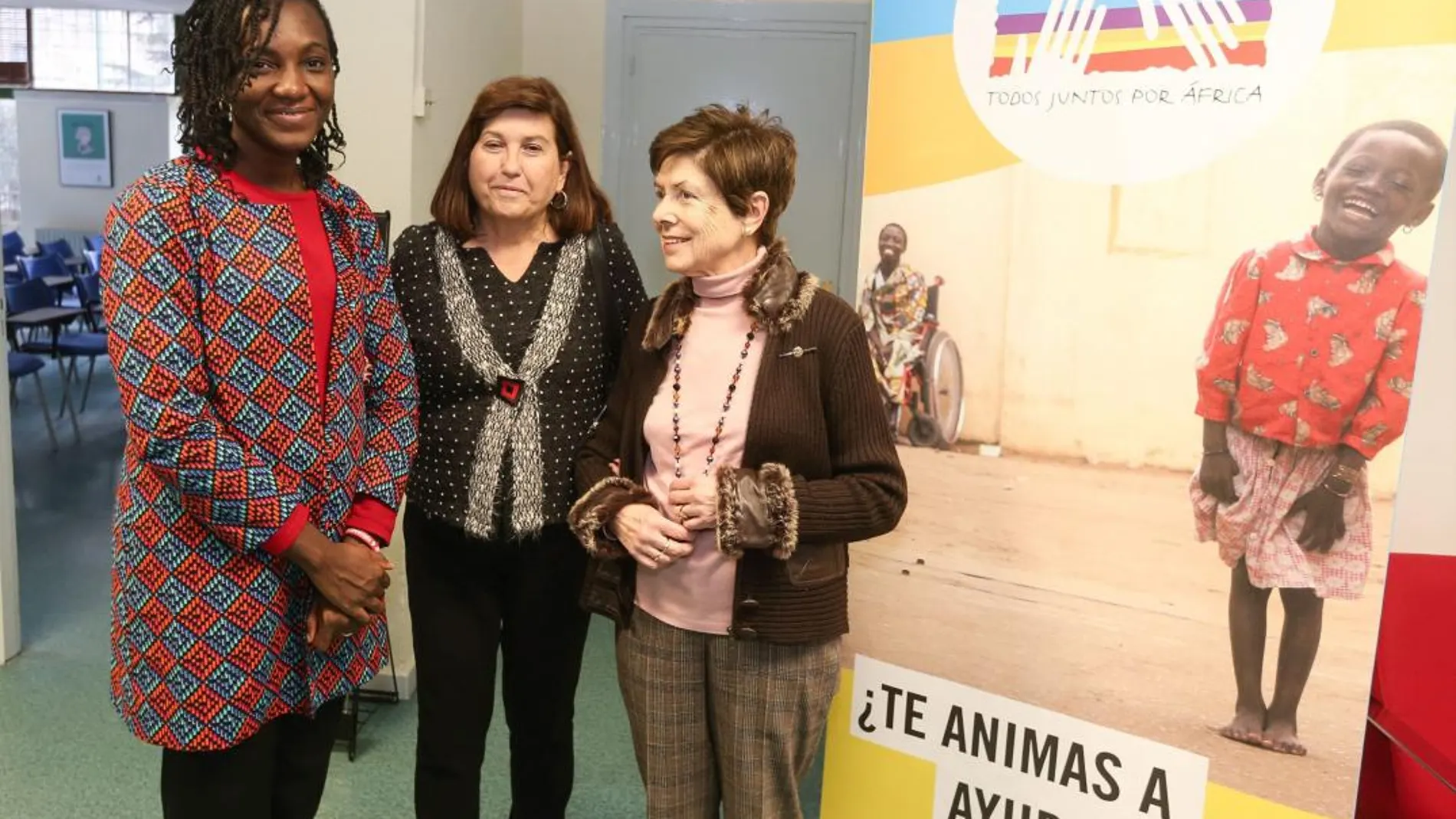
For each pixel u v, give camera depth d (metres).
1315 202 1.49
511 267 1.84
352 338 1.52
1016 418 1.78
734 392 1.56
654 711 1.67
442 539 1.84
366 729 2.87
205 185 1.38
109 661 3.26
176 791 1.49
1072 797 1.79
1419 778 1.84
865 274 1.93
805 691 1.60
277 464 1.42
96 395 7.68
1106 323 1.68
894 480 1.56
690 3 4.11
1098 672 1.75
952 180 1.80
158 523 1.39
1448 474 2.27
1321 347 1.51
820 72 4.12
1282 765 1.60
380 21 2.76
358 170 2.82
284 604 1.47
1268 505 1.57
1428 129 1.41
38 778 2.56
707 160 1.50
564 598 1.89
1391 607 1.99
